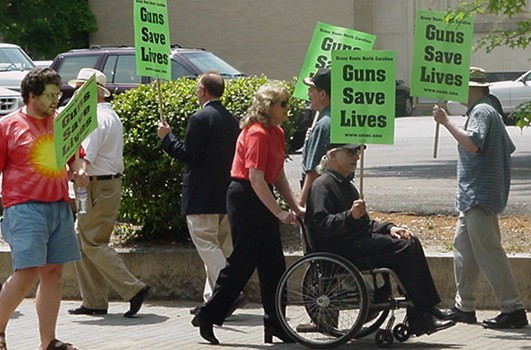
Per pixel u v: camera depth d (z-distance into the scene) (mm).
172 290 17047
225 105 17469
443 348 13172
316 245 13250
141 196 17500
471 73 14109
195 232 14938
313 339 13273
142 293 15539
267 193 13219
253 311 15992
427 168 29234
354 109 12727
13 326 15000
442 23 13484
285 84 18469
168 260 17016
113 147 15477
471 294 14578
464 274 14492
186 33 69188
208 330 13625
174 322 15242
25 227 11961
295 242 17406
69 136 11945
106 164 15414
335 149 13273
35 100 12047
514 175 27188
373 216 19750
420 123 52438
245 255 13469
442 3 65750
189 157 14766
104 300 15875
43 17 64250
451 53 13508
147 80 34156
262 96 13305
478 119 13828
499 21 62094
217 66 34469
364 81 12703
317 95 13812
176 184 17344
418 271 13078
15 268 12078
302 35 67750
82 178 12953
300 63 67875
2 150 12055
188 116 17047
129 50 34969
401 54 66750
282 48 68062
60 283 12578
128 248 17469
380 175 27578
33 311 16172
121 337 14148
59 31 65250
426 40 13531
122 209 17672
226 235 15477
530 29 18688
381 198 22391
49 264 12328
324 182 13258
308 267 13258
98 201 15391
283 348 13398
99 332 14516
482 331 14156
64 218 12273
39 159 12047
